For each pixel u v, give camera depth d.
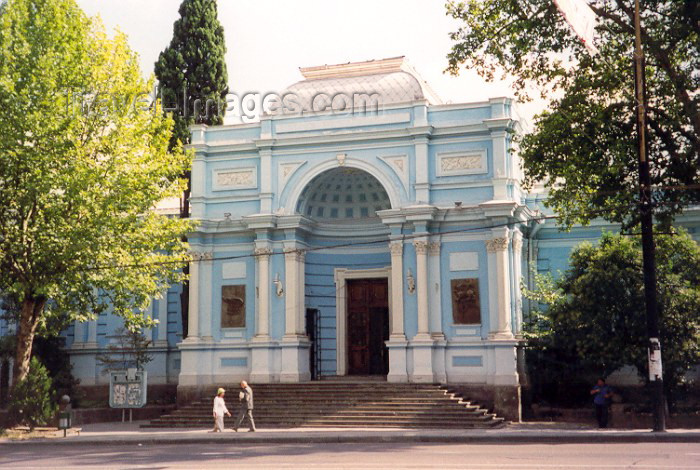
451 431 25.77
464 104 32.78
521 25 26.16
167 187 30.17
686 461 16.42
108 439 25.31
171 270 30.64
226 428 29.66
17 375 29.34
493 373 30.77
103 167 28.28
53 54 27.72
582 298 29.23
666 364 27.75
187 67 38.38
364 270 36.47
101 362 39.72
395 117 33.28
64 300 29.09
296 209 34.03
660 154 26.47
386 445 22.00
